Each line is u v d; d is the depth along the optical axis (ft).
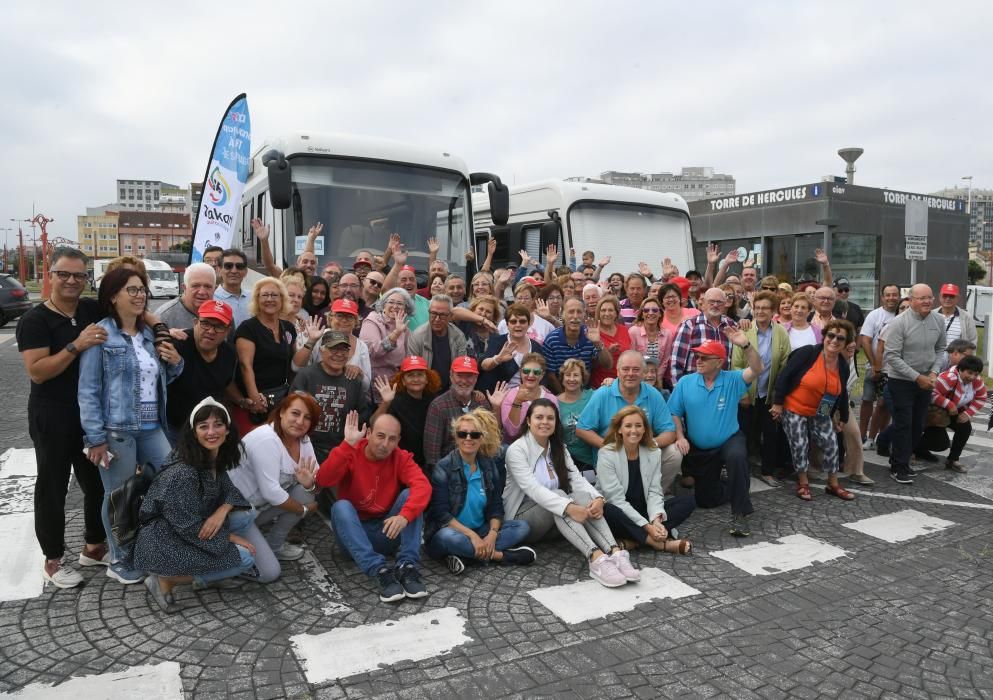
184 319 16.78
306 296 21.88
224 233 27.58
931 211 77.82
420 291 26.58
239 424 17.17
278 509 15.51
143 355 14.55
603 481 17.42
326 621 13.25
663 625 13.33
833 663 12.12
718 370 19.86
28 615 13.21
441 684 11.23
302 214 27.40
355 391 17.88
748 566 16.25
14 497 19.71
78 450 14.55
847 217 68.59
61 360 13.57
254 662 11.76
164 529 13.42
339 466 15.39
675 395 20.35
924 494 22.12
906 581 15.55
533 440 16.92
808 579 15.56
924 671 11.94
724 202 76.54
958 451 25.03
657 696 11.06
